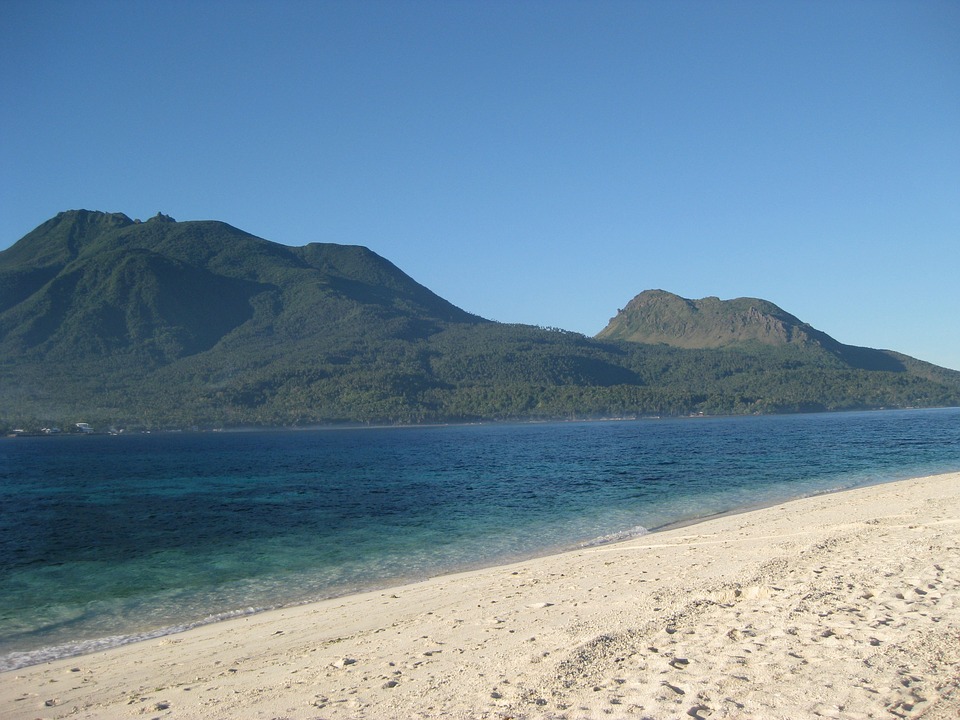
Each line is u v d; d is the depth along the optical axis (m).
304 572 24.78
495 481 58.62
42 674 13.97
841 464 64.69
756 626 12.20
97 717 10.88
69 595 22.58
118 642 16.80
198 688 11.91
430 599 18.14
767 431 149.00
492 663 11.45
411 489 54.41
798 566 16.86
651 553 22.39
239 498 51.56
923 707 8.61
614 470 65.19
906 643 10.82
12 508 48.56
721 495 43.19
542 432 189.00
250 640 15.36
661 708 8.92
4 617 19.91
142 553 30.19
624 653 11.25
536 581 19.08
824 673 9.80
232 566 26.44
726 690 9.40
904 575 15.27
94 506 48.97
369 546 29.66
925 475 52.19
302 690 11.12
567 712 9.03
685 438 129.12
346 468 78.88
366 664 12.23
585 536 29.72
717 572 17.59
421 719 9.27
